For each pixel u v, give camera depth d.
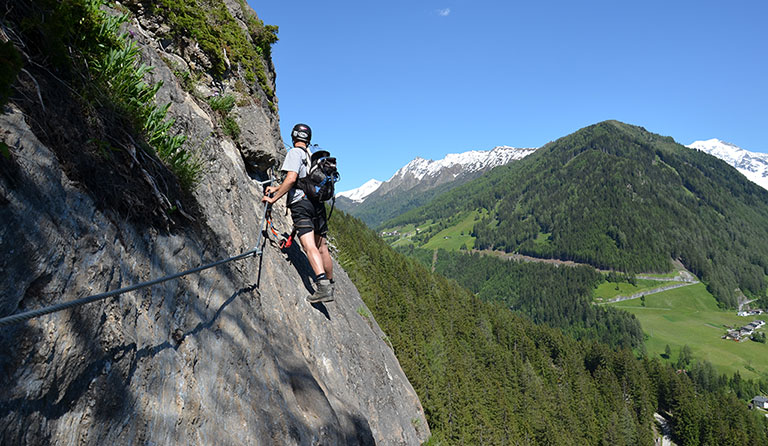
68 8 2.25
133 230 2.21
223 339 2.89
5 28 1.88
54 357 1.49
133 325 2.02
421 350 51.47
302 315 4.91
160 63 4.15
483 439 42.69
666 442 82.62
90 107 2.23
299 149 4.30
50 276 1.55
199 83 5.57
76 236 1.74
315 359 4.76
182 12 5.64
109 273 1.90
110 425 1.73
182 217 2.89
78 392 1.60
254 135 6.11
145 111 2.93
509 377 78.06
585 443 70.12
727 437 77.81
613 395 86.44
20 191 1.50
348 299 8.37
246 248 4.09
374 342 7.83
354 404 5.21
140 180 2.41
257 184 6.04
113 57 2.80
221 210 3.89
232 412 2.68
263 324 3.68
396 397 7.52
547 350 105.31
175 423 2.15
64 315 1.58
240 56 7.40
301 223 4.31
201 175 3.48
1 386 1.27
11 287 1.37
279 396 3.32
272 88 9.92
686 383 99.69
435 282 109.19
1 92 1.43
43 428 1.41
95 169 2.02
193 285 2.74
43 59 2.07
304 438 3.29
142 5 4.96
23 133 1.60
